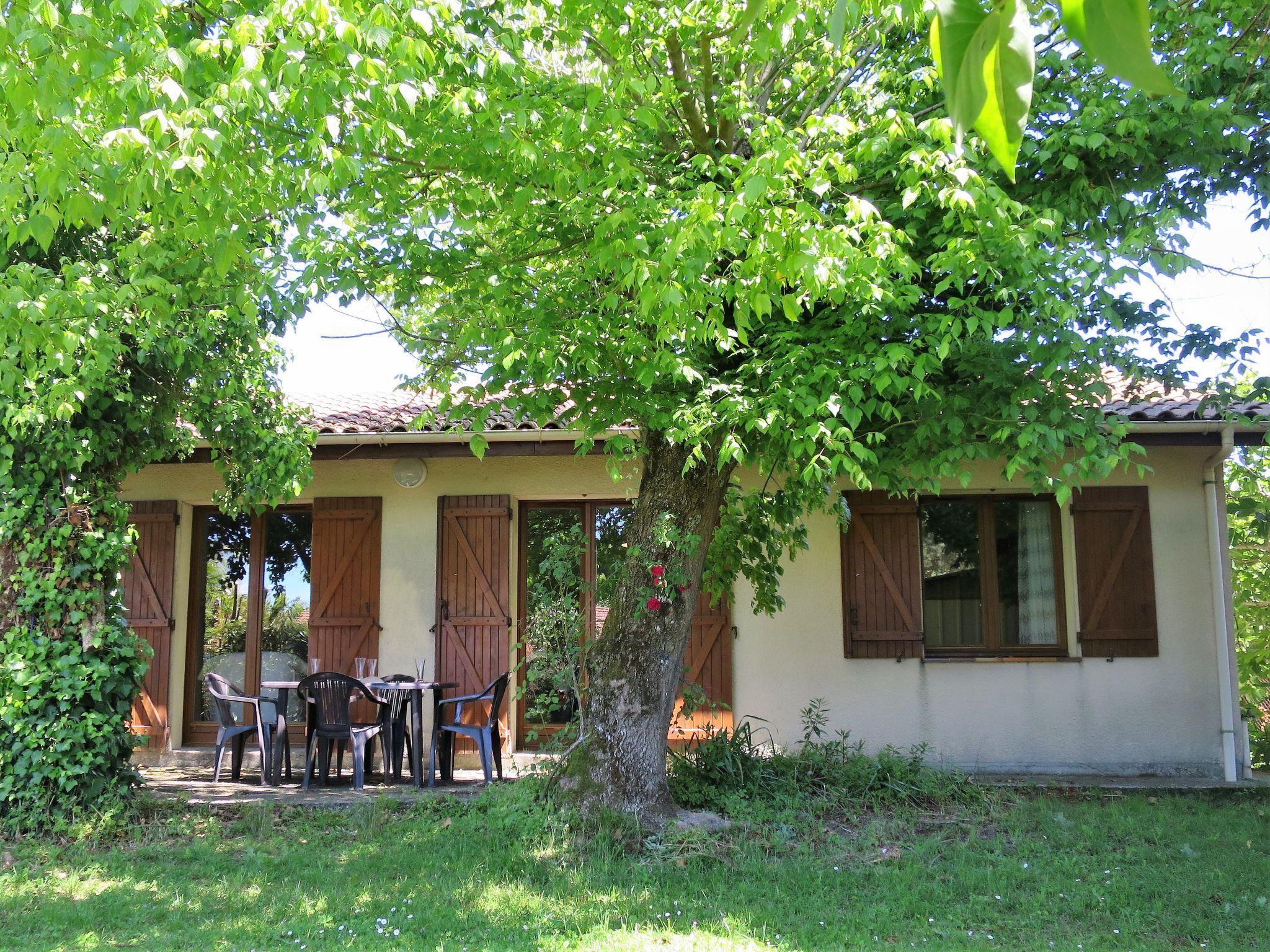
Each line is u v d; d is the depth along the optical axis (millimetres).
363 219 5520
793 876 5410
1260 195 5590
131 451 6922
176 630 9141
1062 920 4852
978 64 1085
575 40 5691
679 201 4738
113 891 5137
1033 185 5477
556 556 6832
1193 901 5039
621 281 4812
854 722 8562
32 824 6035
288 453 7219
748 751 7336
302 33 3852
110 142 3535
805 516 8867
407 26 4066
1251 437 8188
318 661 8945
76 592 6406
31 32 3238
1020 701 8477
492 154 4871
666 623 6387
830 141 5223
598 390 5801
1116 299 5336
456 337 5832
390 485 9195
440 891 5176
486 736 7586
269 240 5477
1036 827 6484
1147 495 8625
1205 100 4961
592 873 5406
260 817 6520
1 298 4410
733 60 5781
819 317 5496
